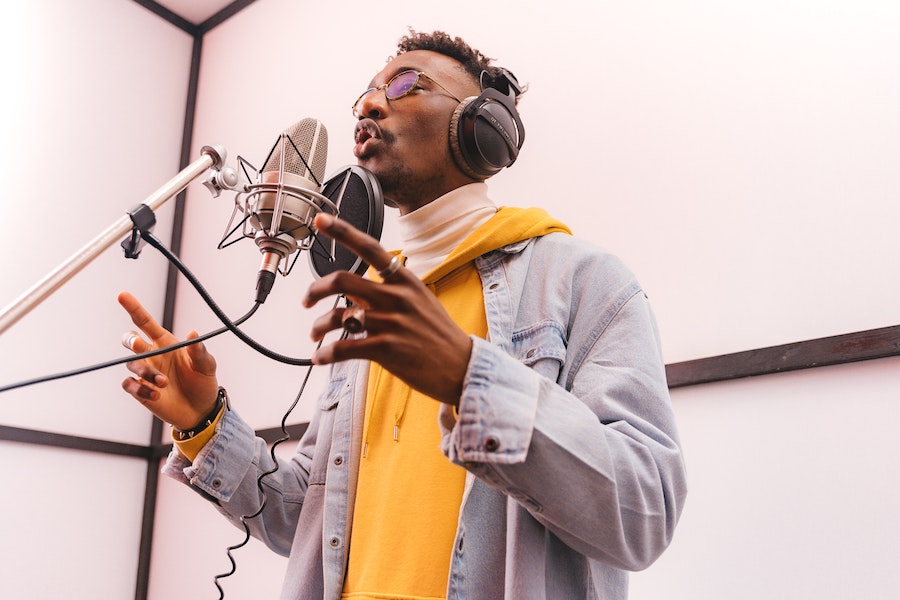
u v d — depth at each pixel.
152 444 3.11
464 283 1.04
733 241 1.75
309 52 3.17
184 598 2.78
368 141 1.15
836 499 1.44
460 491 0.89
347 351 0.60
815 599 1.42
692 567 1.57
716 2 1.99
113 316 3.12
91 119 3.29
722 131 1.86
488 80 1.26
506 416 0.67
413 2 2.81
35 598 2.69
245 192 0.96
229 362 2.90
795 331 1.59
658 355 0.91
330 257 1.02
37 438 2.80
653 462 0.78
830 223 1.62
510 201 2.21
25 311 0.75
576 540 0.77
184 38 3.73
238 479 1.08
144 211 0.85
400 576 0.86
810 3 1.81
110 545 2.91
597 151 2.08
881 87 1.64
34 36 3.21
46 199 3.06
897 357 1.45
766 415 1.58
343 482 1.00
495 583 0.82
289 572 1.03
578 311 0.95
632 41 2.12
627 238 1.93
